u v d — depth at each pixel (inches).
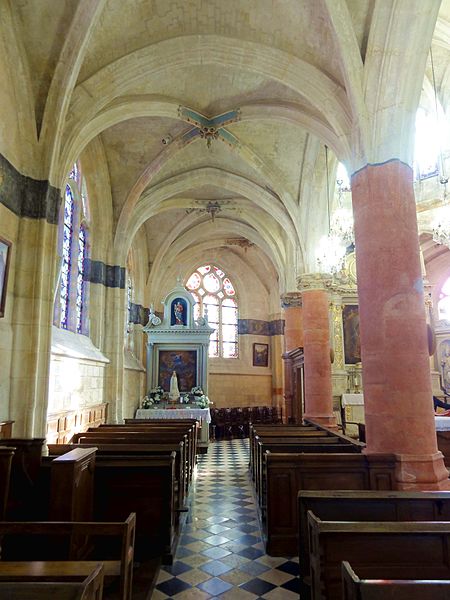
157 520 229.6
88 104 357.4
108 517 230.1
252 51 360.2
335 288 690.2
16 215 314.7
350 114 338.0
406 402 274.5
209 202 698.8
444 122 516.1
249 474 460.1
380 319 288.7
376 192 303.1
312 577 142.1
